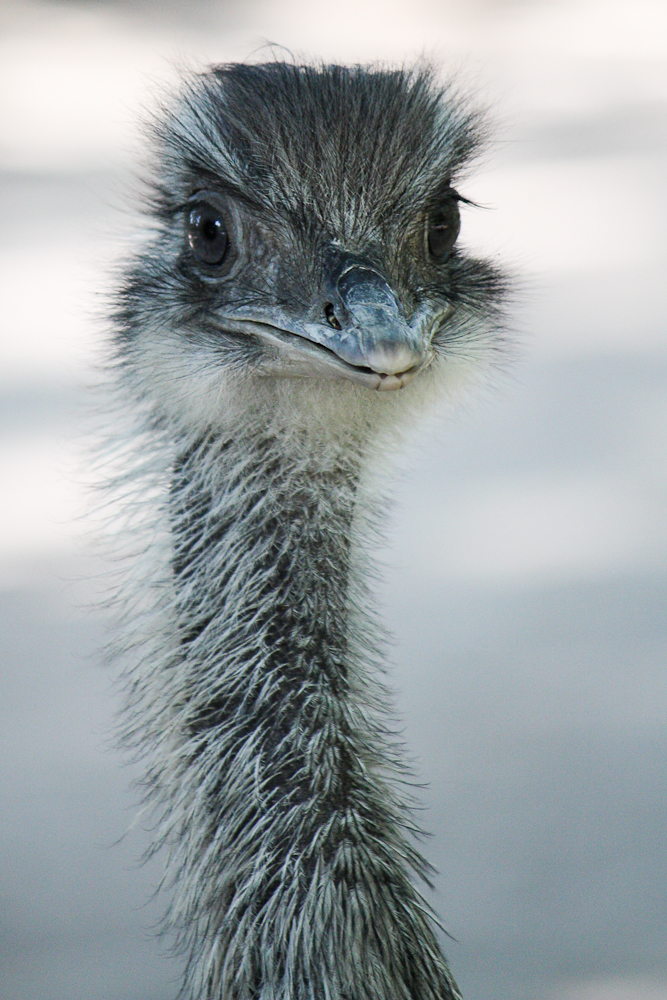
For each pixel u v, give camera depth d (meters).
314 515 2.62
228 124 2.63
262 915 2.58
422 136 2.63
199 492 2.62
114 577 2.64
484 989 2.81
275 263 2.62
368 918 2.57
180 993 2.60
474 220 5.48
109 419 2.66
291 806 2.59
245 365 2.62
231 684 2.61
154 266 2.65
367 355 2.59
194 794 2.60
